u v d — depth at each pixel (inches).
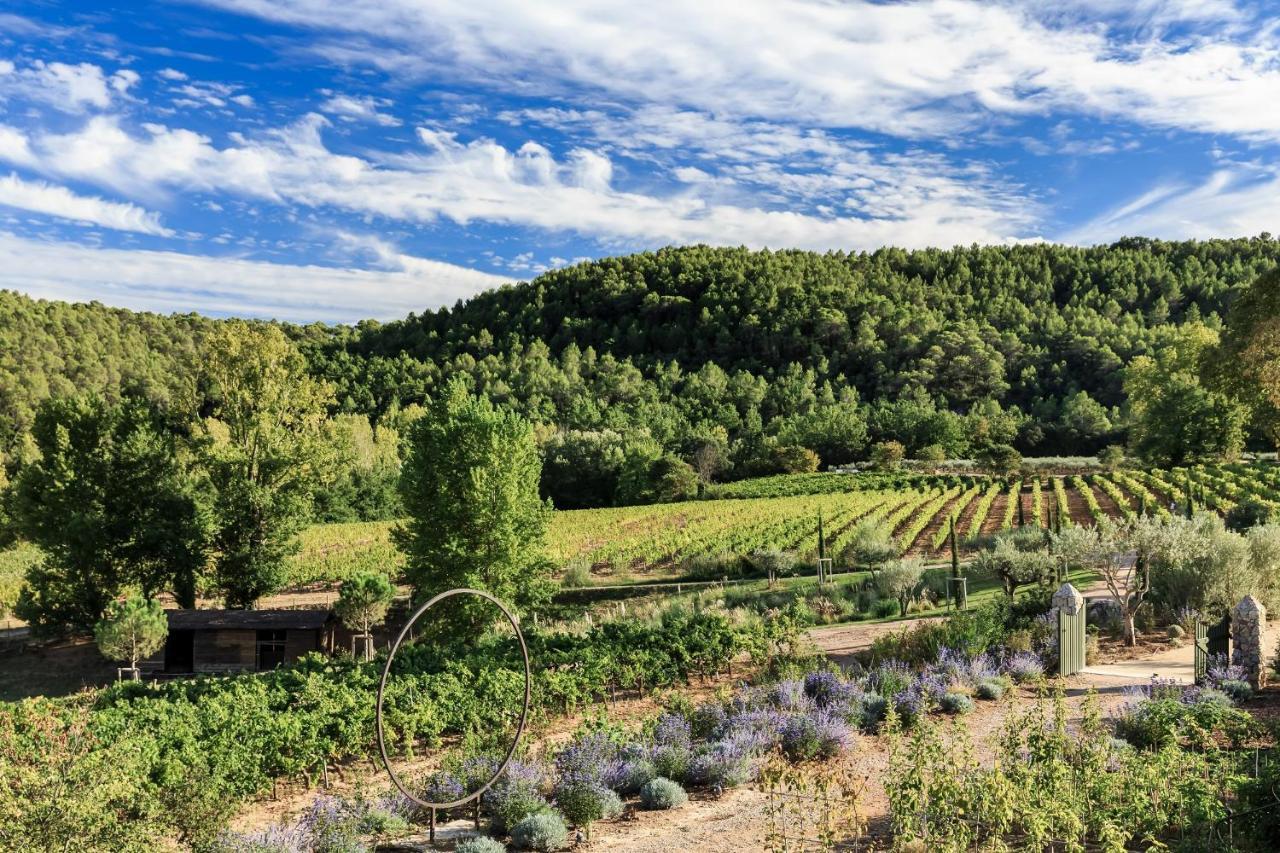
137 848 426.3
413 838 523.5
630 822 530.3
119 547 1740.9
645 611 1626.5
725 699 766.5
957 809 415.8
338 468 1927.9
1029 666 837.8
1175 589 1039.6
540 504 1264.8
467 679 858.1
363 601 1446.9
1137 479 3078.2
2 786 403.2
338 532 2876.5
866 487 3570.4
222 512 1786.4
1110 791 451.5
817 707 725.3
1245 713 602.9
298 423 1915.6
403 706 773.9
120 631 1374.3
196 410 1897.1
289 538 1859.0
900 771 494.3
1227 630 812.6
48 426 1793.8
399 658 1051.3
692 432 4571.9
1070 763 494.6
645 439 4293.8
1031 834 393.7
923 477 3668.8
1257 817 410.6
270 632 1563.7
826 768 598.9
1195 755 501.0
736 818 520.7
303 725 708.0
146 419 1836.9
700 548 2343.8
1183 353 3250.5
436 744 753.6
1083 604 882.1
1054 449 4830.2
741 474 4345.5
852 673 866.8
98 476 1769.2
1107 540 983.6
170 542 1738.4
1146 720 607.8
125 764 478.3
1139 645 968.3
